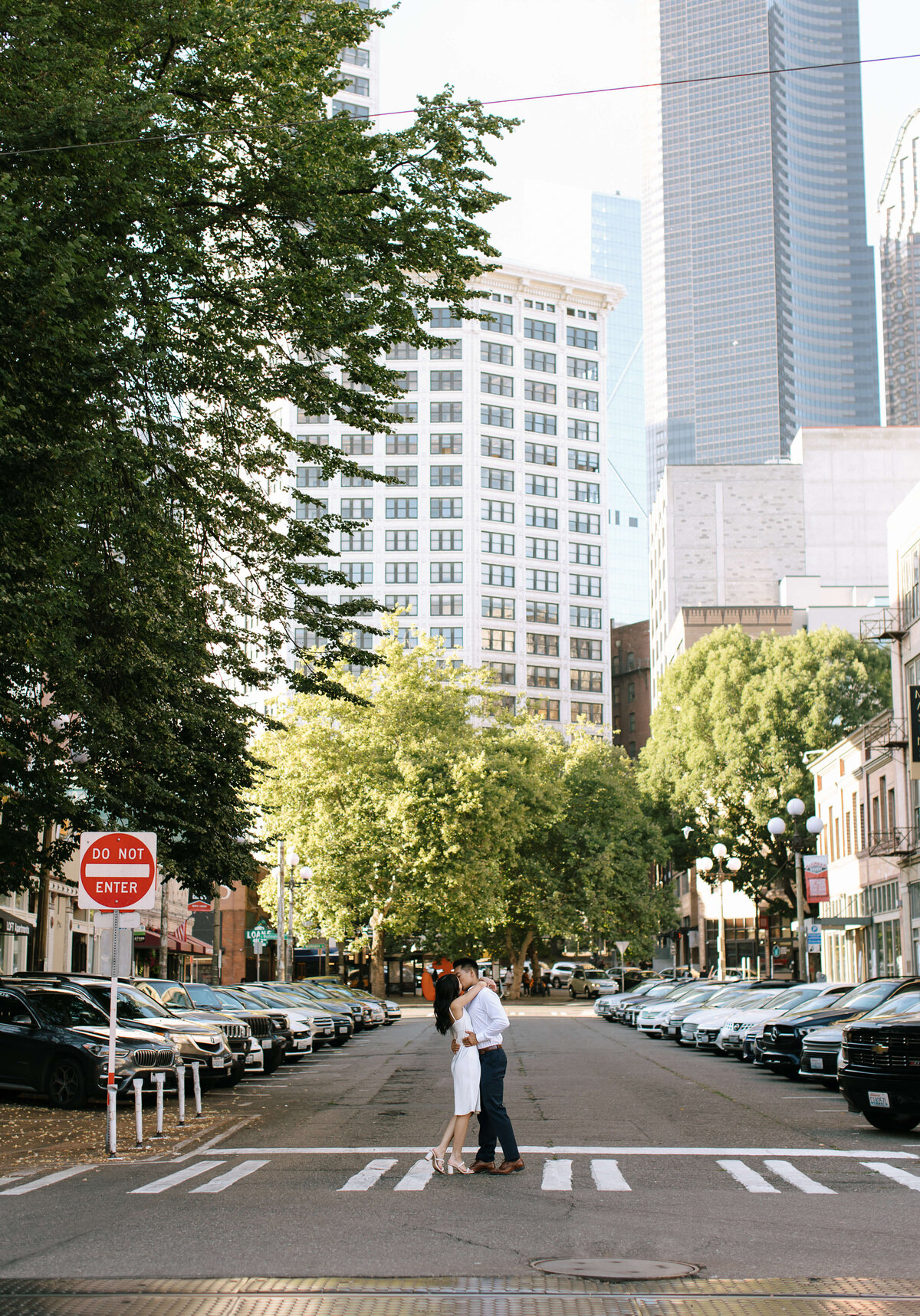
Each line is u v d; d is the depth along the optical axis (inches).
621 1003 1915.6
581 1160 545.0
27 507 596.1
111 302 605.3
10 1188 471.8
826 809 2409.0
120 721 776.3
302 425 4889.3
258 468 778.2
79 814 794.8
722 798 2667.3
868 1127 673.0
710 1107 773.3
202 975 2989.7
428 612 4845.0
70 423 605.3
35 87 562.9
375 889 2210.9
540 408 5103.3
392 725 2242.9
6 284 551.5
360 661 822.5
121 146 590.9
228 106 668.7
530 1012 2434.8
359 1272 326.0
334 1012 1478.8
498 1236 374.9
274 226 690.8
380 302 717.9
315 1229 384.5
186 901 2603.3
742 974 3125.0
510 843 2305.6
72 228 610.9
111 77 602.5
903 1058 636.7
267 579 802.8
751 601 4488.2
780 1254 353.7
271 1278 319.3
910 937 1828.2
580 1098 821.2
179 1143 601.0
